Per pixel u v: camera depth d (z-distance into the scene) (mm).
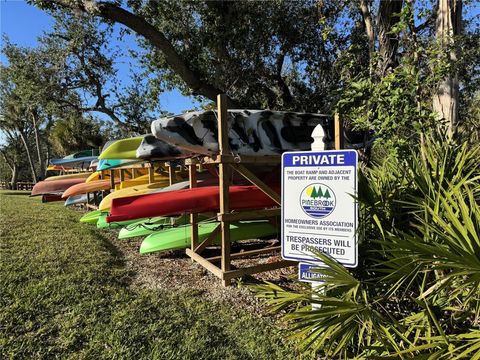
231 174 6152
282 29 11188
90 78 16469
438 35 4434
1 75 22703
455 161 3141
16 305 3662
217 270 4621
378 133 4078
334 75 10945
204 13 11000
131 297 4105
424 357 2039
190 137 4695
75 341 3174
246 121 5066
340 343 2475
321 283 2754
